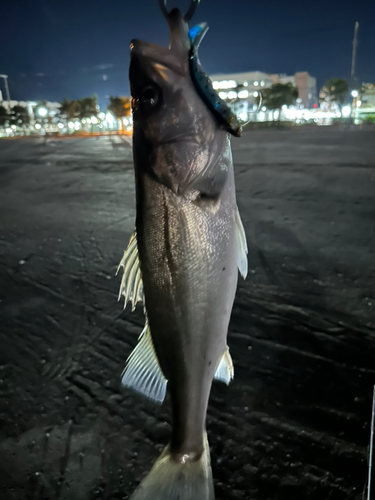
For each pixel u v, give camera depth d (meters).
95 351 0.74
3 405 0.62
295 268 1.00
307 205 1.59
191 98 0.33
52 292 0.97
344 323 0.76
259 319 0.79
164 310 0.35
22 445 0.54
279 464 0.49
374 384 0.61
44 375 0.68
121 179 2.53
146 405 0.61
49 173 3.01
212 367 0.37
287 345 0.71
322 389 0.61
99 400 0.62
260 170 2.56
